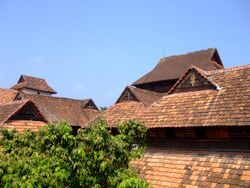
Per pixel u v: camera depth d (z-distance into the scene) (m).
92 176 7.32
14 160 7.01
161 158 13.23
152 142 14.14
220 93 13.20
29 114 16.22
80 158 7.16
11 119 15.31
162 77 34.69
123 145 7.96
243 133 11.21
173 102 14.53
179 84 15.20
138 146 9.41
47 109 28.59
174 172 12.05
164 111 14.14
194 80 14.62
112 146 7.76
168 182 11.71
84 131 7.91
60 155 7.20
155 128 13.36
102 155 7.29
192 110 13.09
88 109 33.75
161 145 13.80
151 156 13.63
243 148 11.25
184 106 13.73
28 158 7.16
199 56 34.94
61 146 7.38
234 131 11.45
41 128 7.97
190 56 35.75
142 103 20.59
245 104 11.66
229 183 10.23
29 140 8.14
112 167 7.58
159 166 12.81
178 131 13.18
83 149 7.19
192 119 12.47
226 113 11.73
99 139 7.42
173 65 35.91
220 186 10.30
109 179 7.32
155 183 11.99
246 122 10.73
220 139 11.94
